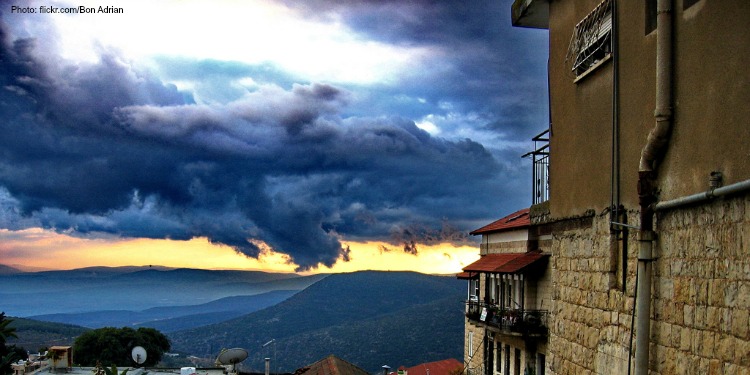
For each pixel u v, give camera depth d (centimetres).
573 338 1309
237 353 3559
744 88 785
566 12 1373
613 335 1130
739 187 773
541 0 1475
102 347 7538
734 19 806
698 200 861
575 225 1313
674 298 932
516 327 2408
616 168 1122
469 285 3569
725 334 811
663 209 962
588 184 1252
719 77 834
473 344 3441
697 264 877
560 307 1385
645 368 988
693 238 889
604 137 1184
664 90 945
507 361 2800
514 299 2711
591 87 1245
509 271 2409
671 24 944
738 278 788
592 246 1228
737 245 791
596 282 1205
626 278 1088
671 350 935
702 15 872
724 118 823
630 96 1080
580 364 1269
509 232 2806
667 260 954
